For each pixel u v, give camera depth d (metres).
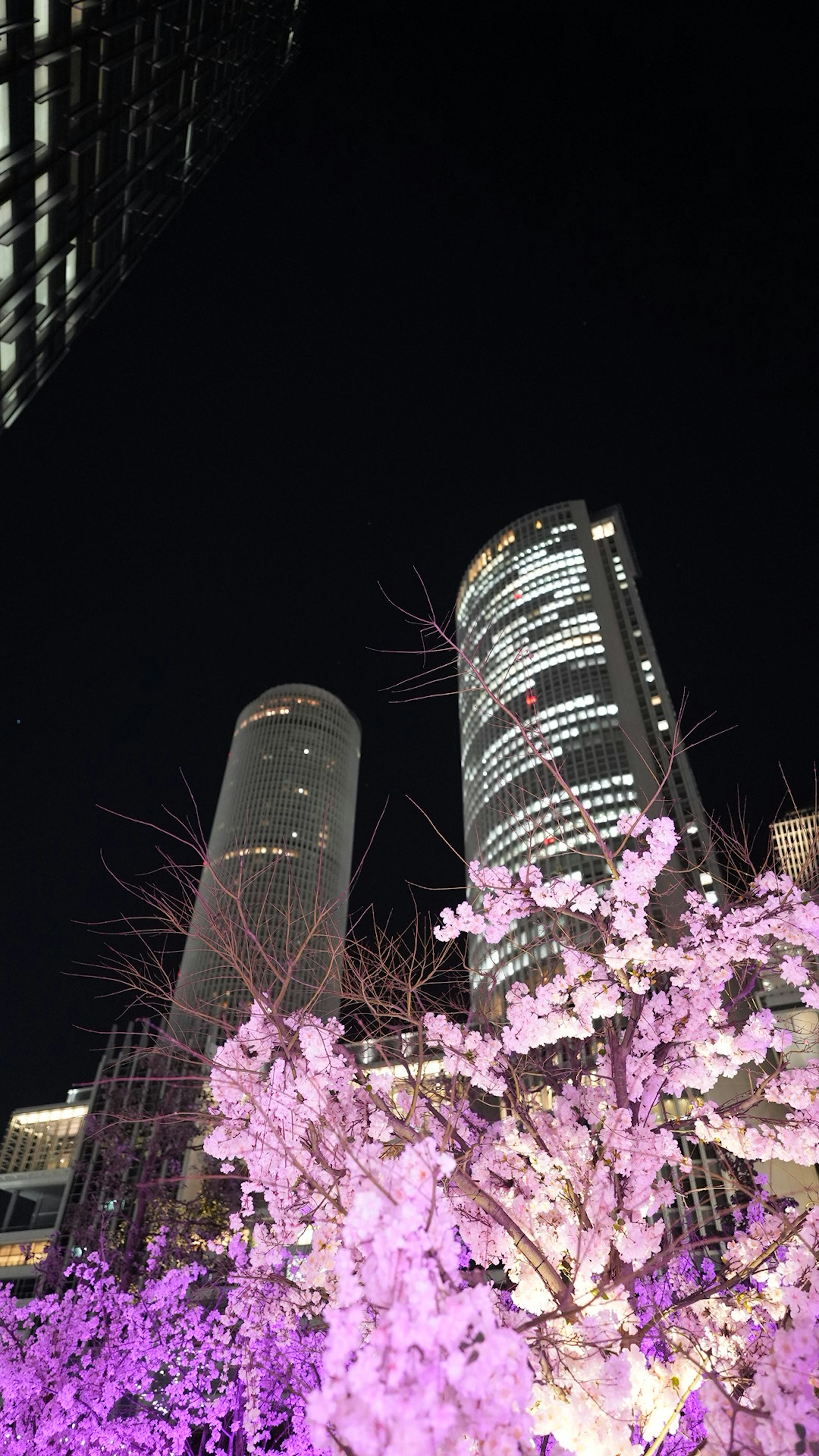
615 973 9.29
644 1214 8.66
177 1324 19.98
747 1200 10.08
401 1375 4.55
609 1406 6.92
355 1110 10.19
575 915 9.71
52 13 27.89
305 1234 10.49
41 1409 18.73
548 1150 9.32
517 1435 4.90
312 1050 9.43
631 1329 8.19
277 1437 17.61
